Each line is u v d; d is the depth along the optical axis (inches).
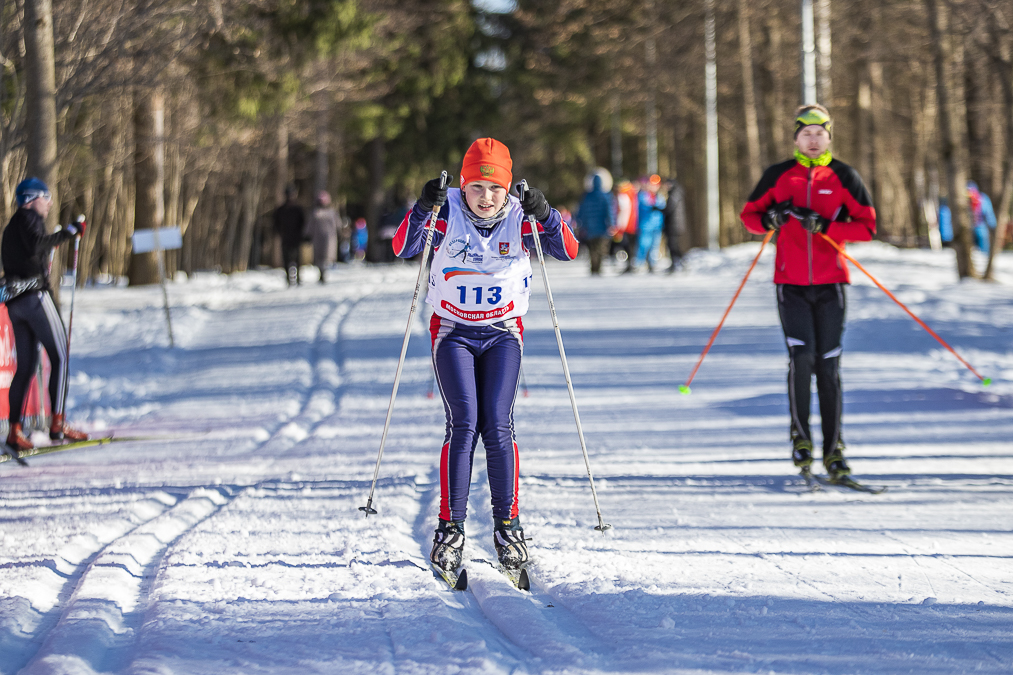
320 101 2472.9
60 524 368.8
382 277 1852.9
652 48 2561.5
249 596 275.7
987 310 1005.2
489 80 3139.8
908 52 1593.3
